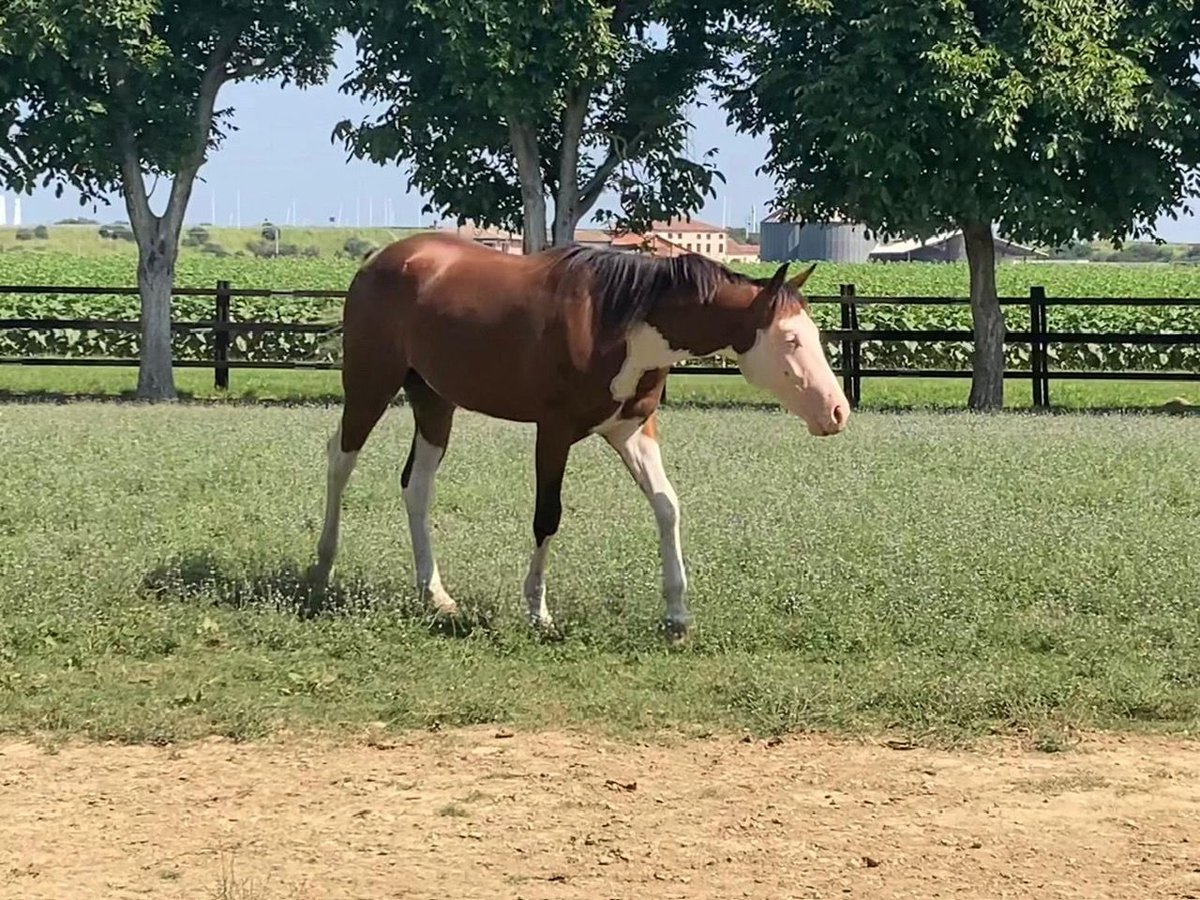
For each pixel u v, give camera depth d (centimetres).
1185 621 773
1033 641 756
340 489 850
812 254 6359
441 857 498
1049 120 1906
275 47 2286
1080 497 1116
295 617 784
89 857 497
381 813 539
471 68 2022
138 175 2167
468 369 782
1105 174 2016
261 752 609
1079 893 471
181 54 2194
